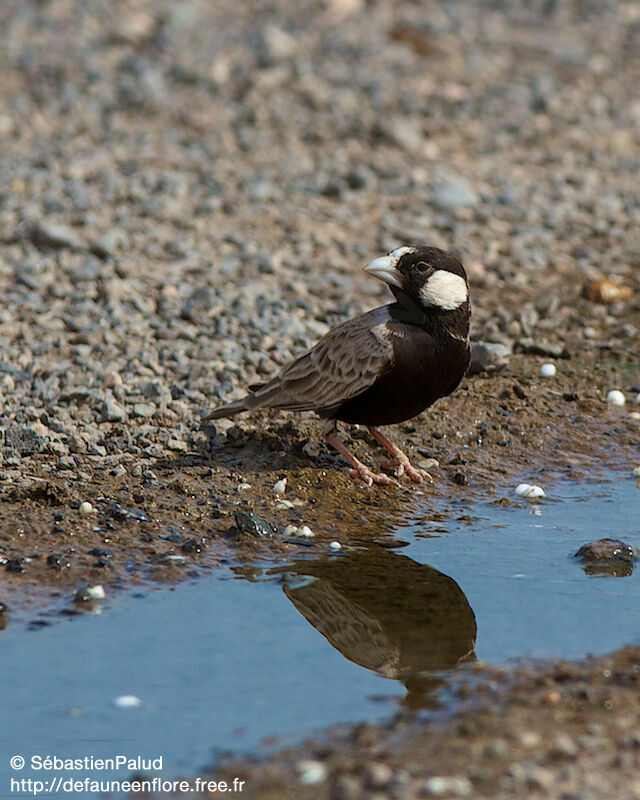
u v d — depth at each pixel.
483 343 14.83
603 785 7.17
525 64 29.08
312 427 13.08
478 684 8.38
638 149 23.66
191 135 23.66
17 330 15.06
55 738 7.83
